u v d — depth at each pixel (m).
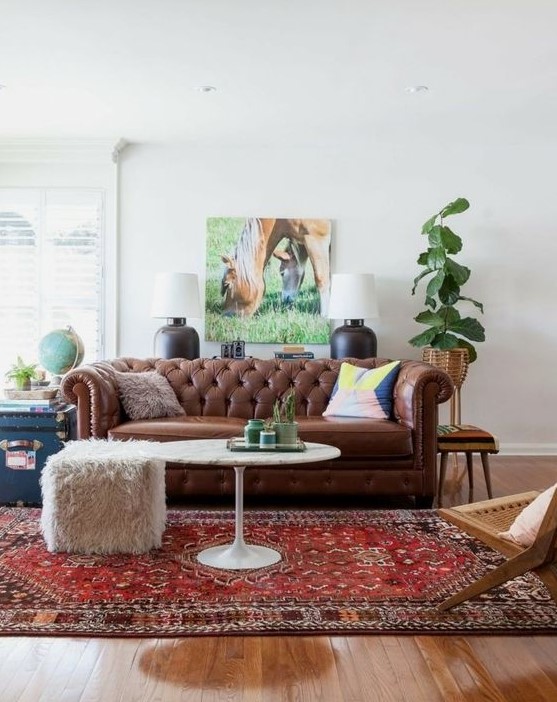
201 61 4.18
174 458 3.05
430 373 4.23
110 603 2.74
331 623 2.56
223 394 4.88
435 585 2.95
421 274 5.71
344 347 5.56
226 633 2.47
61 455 3.44
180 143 5.97
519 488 4.82
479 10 3.52
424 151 6.02
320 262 6.00
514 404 6.09
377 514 4.06
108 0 3.40
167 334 5.53
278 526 3.80
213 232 6.00
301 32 3.78
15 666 2.24
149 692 2.09
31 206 6.01
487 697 2.07
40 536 3.59
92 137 5.80
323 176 6.02
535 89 4.69
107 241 6.03
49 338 4.88
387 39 3.86
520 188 6.04
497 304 6.07
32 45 3.93
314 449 3.27
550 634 2.49
